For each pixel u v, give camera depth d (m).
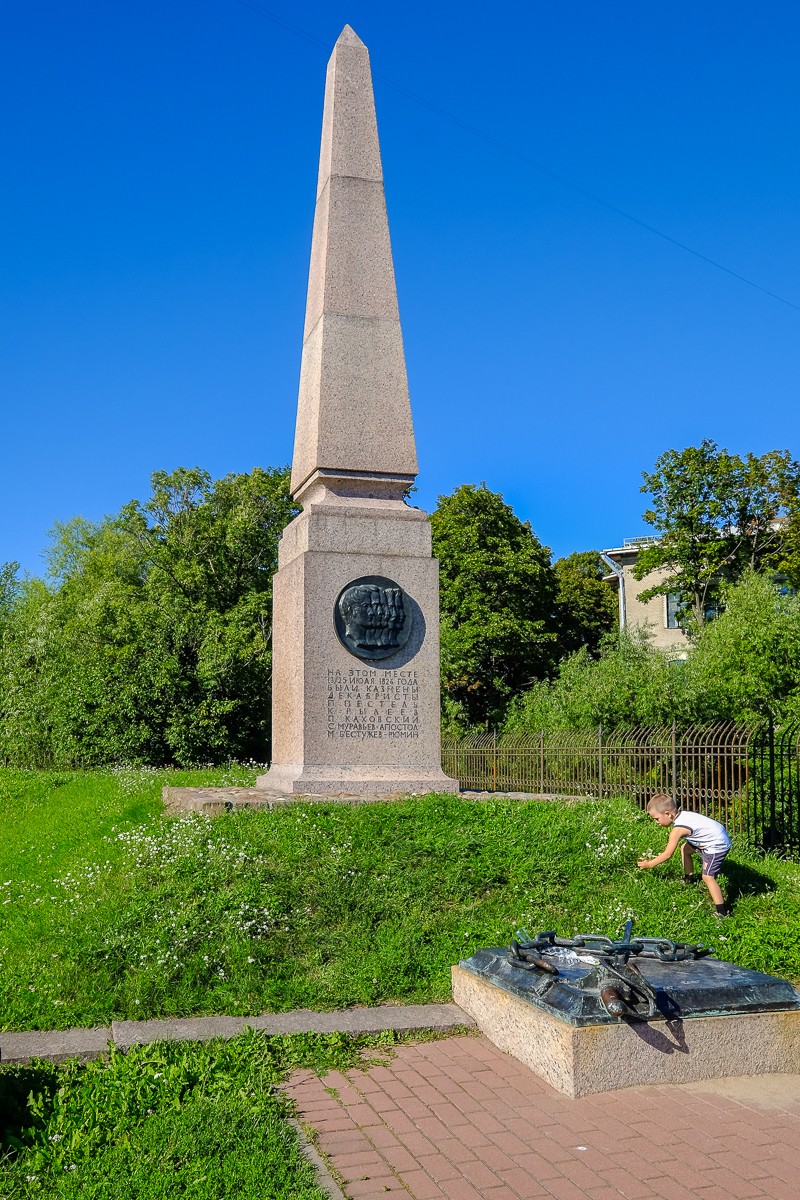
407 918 7.25
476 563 35.03
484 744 16.97
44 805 14.66
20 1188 3.70
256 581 35.56
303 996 6.22
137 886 7.50
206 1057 5.10
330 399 10.88
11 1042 5.36
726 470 33.88
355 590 10.29
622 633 24.52
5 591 43.25
